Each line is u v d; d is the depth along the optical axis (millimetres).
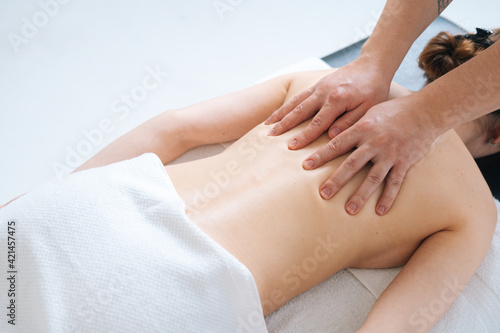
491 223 1004
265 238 902
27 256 792
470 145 1195
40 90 1691
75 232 809
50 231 809
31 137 1554
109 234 811
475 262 976
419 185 973
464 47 1122
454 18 1890
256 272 893
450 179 982
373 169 951
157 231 840
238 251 883
